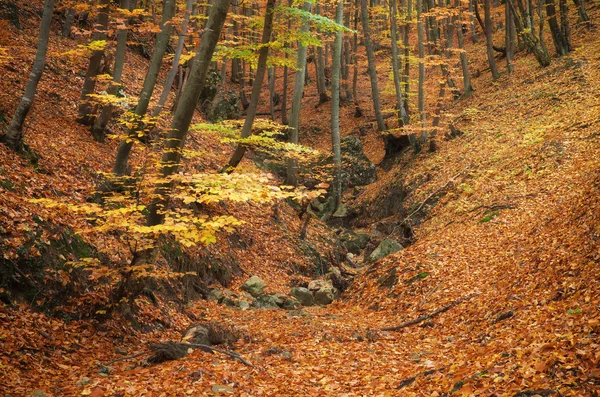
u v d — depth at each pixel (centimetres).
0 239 778
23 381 597
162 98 1361
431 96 3036
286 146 1479
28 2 2066
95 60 1464
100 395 588
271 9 1391
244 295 1390
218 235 1568
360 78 4531
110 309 869
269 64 1536
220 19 820
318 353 845
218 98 2592
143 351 799
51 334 743
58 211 966
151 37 2739
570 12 3544
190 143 2023
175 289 1175
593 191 1118
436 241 1528
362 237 2267
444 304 1103
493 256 1238
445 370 644
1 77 1426
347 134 3588
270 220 1912
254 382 676
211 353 789
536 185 1661
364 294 1427
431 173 2358
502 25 4322
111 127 1611
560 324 634
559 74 2550
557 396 438
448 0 3784
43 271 816
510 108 2516
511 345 656
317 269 1833
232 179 721
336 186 2548
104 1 1408
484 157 2162
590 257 838
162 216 870
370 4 4256
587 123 1870
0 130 1080
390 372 723
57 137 1304
